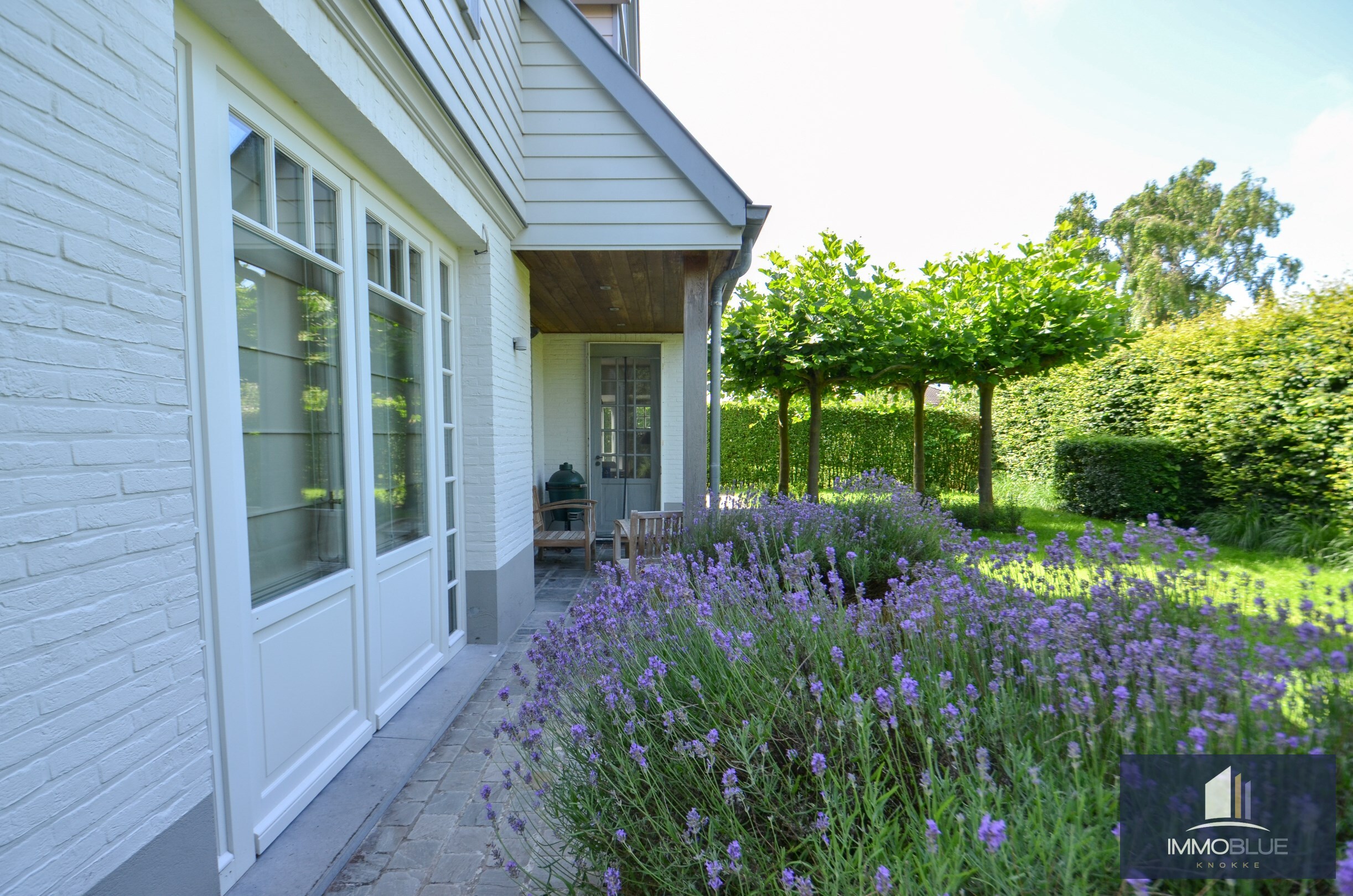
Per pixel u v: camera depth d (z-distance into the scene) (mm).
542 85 4617
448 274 4086
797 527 3988
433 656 3754
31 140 1240
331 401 2705
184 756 1615
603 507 8477
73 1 1329
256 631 2146
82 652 1342
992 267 7891
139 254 1491
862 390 9219
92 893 1361
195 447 1881
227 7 1838
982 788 1178
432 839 2291
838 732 1479
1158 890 1087
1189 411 7520
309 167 2518
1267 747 1312
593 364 8375
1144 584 2369
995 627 2121
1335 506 5879
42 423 1259
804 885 1072
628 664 1911
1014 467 11297
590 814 1520
